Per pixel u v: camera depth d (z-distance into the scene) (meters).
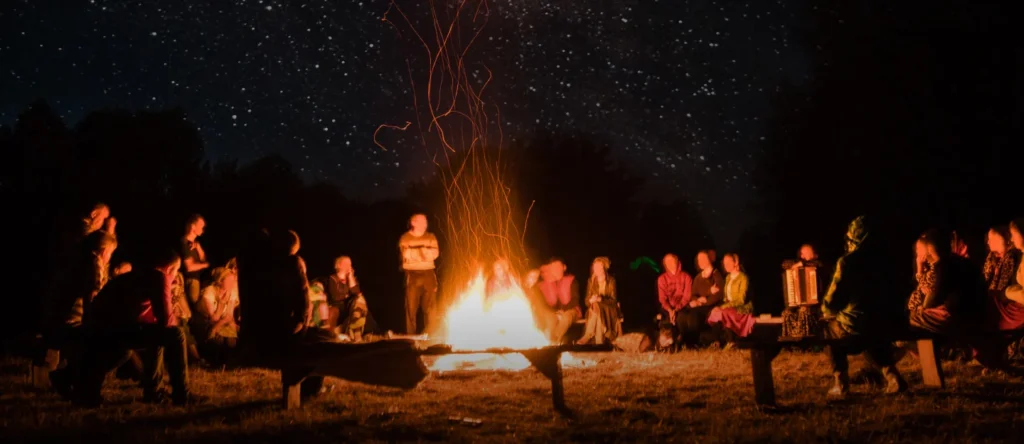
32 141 18.77
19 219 17.86
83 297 6.93
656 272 25.00
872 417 5.86
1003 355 7.12
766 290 23.47
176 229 20.42
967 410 5.99
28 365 8.95
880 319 6.68
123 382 7.93
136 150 20.52
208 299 9.72
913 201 19.19
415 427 5.92
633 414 6.31
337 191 24.55
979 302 6.91
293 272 6.54
